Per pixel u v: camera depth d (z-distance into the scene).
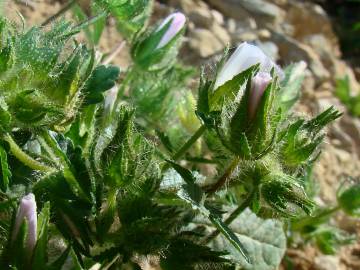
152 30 0.13
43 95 0.09
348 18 0.27
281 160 0.11
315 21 0.25
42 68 0.09
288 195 0.11
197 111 0.10
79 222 0.10
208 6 0.23
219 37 0.22
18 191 0.10
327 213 0.16
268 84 0.10
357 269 0.18
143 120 0.14
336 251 0.17
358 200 0.15
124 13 0.12
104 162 0.10
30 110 0.09
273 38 0.23
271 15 0.24
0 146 0.09
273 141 0.10
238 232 0.14
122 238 0.10
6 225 0.10
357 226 0.18
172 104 0.14
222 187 0.12
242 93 0.11
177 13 0.13
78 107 0.10
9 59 0.09
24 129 0.10
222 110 0.10
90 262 0.11
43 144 0.10
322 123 0.11
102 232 0.10
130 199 0.10
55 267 0.09
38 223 0.09
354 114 0.23
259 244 0.14
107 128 0.11
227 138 0.10
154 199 0.11
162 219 0.10
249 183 0.11
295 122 0.11
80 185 0.10
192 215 0.12
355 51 0.26
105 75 0.11
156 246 0.10
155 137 0.13
